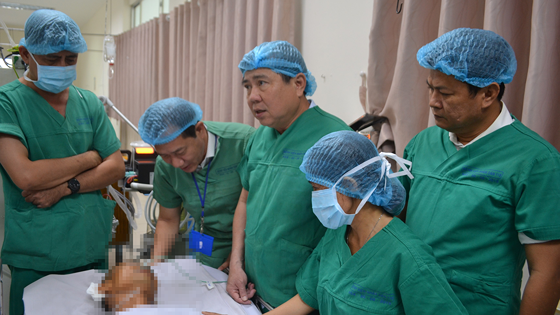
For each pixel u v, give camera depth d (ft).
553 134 3.81
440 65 3.04
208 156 4.89
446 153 3.63
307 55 8.36
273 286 4.17
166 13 16.48
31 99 4.82
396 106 5.46
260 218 4.21
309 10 8.20
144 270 4.26
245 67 4.01
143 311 4.07
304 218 3.99
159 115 4.17
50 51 4.44
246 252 4.44
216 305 4.24
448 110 3.18
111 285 4.12
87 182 5.14
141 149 8.86
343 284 3.26
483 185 3.22
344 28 7.23
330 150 3.07
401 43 5.36
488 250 3.18
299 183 3.97
